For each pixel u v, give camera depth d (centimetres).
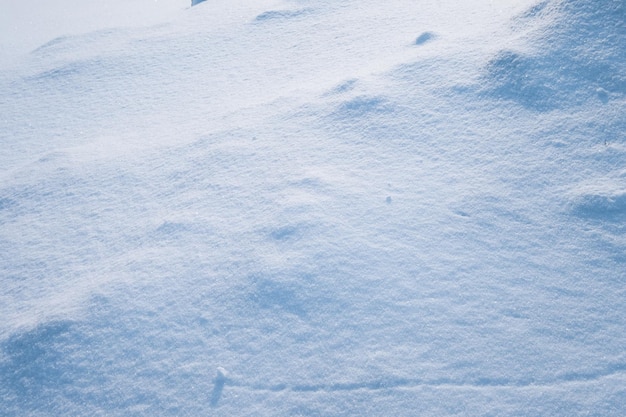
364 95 461
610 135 376
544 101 409
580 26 452
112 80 746
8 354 291
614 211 324
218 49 767
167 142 511
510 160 372
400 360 253
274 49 722
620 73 411
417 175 369
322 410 239
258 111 511
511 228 321
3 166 577
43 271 364
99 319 296
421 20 662
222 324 281
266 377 255
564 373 245
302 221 331
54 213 430
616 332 261
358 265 299
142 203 411
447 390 241
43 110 702
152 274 321
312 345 264
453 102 434
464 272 294
